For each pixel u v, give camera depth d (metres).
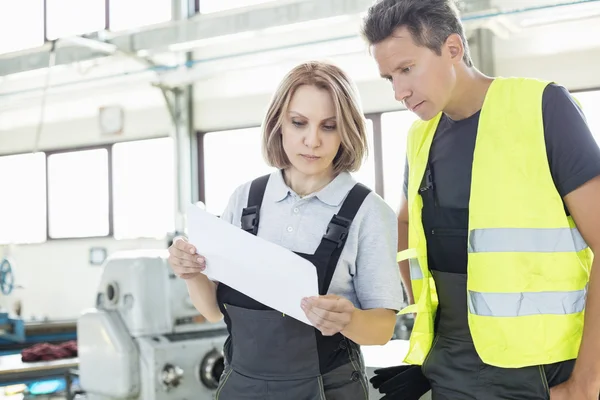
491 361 1.27
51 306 7.96
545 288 1.24
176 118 7.06
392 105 5.98
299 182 1.37
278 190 1.36
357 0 5.24
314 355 1.24
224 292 1.33
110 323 2.81
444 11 1.26
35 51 7.01
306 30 6.23
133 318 2.78
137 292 2.78
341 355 1.26
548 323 1.24
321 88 1.26
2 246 8.00
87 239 7.79
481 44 5.48
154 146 7.40
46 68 6.98
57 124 8.07
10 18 7.73
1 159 8.51
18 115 8.39
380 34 1.27
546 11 4.70
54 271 7.99
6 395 4.92
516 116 1.28
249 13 5.79
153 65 6.69
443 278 1.38
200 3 6.61
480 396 1.31
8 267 5.99
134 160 7.53
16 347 4.92
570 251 1.24
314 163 1.28
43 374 3.48
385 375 1.53
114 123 7.64
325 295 1.17
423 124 1.48
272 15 5.66
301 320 1.16
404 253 1.47
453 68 1.30
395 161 6.00
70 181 7.97
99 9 7.20
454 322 1.37
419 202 1.42
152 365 2.72
